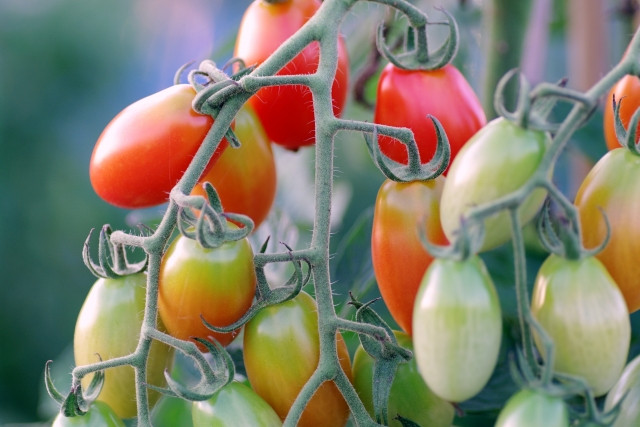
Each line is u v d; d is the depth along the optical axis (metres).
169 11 1.26
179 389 0.52
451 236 0.50
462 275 0.48
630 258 0.52
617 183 0.52
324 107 0.53
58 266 1.54
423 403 0.56
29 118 1.63
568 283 0.50
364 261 0.69
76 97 1.66
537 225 0.51
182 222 0.53
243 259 0.53
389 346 0.53
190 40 1.25
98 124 1.66
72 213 1.57
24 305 1.51
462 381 0.48
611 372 0.50
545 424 0.48
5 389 1.47
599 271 0.50
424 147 0.57
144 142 0.55
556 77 0.85
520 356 0.49
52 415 0.73
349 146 0.83
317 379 0.52
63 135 1.64
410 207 0.54
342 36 0.60
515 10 0.65
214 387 0.53
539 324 0.50
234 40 0.74
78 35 1.68
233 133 0.55
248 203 0.58
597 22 0.72
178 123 0.55
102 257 0.56
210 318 0.54
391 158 0.57
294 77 0.53
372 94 0.75
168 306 0.54
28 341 1.50
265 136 0.59
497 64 0.66
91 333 0.55
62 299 1.52
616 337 0.50
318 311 0.53
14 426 0.69
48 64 1.66
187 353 0.53
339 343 0.55
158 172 0.55
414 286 0.54
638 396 0.54
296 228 0.74
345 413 0.55
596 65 0.72
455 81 0.57
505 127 0.50
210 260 0.53
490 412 0.62
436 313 0.48
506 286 0.65
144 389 0.53
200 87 0.55
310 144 0.61
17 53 1.66
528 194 0.48
